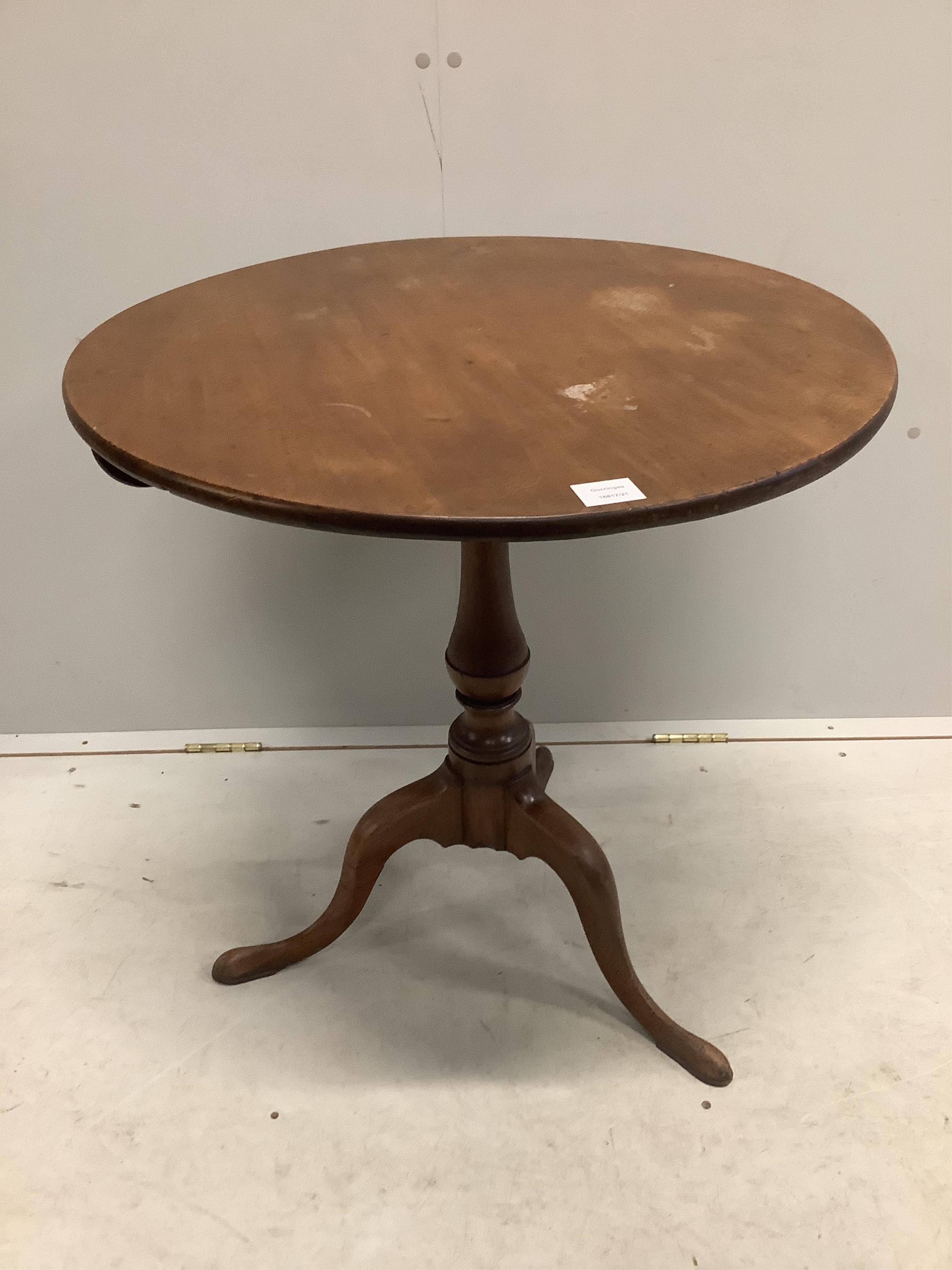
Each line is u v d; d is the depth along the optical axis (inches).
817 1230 36.6
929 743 62.3
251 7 45.8
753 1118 40.6
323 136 48.7
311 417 29.4
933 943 48.4
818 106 48.0
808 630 61.3
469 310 38.2
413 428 28.5
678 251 45.1
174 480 26.3
